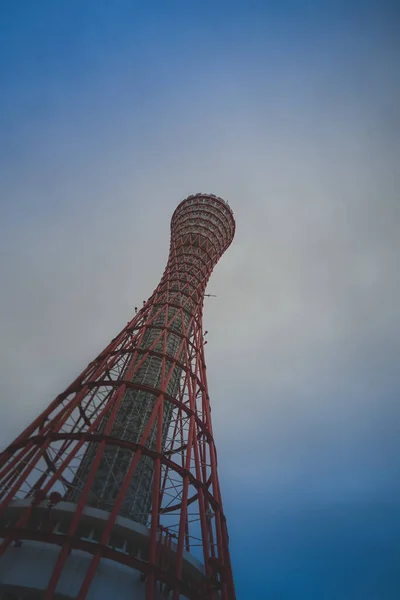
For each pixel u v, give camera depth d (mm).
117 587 27734
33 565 27500
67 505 30500
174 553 30859
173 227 90000
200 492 34500
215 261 81438
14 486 29406
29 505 30266
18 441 35375
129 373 42219
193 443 39094
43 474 35375
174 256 76375
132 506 35188
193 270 72500
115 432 40750
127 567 29250
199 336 57062
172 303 59188
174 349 53562
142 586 28859
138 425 41562
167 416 46000
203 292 69500
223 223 88625
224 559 32188
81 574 27469
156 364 49062
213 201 91812
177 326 57844
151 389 40469
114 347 48969
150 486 38375
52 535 26047
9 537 26203
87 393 40188
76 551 28703
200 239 81375
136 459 32156
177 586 26578
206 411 45312
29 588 26234
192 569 31469
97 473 36969
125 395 44750
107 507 34375
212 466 39344
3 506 27719
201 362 52906
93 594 26750
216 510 34844
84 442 33375
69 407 38062
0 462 33594
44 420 38969
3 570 27125
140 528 30953
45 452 35312
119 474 37062
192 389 45906
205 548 30312
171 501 40031
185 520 30500
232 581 30641
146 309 58250
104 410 37062
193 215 87938
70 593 26281
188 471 34812
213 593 28062
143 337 54688
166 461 34250
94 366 46688
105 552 25781
